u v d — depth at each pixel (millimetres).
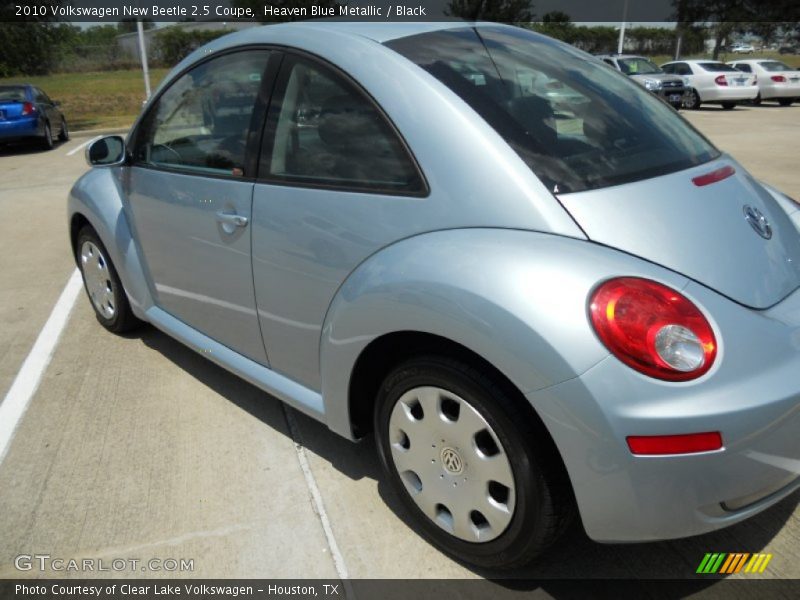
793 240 2260
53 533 2379
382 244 2082
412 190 2037
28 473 2709
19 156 12305
